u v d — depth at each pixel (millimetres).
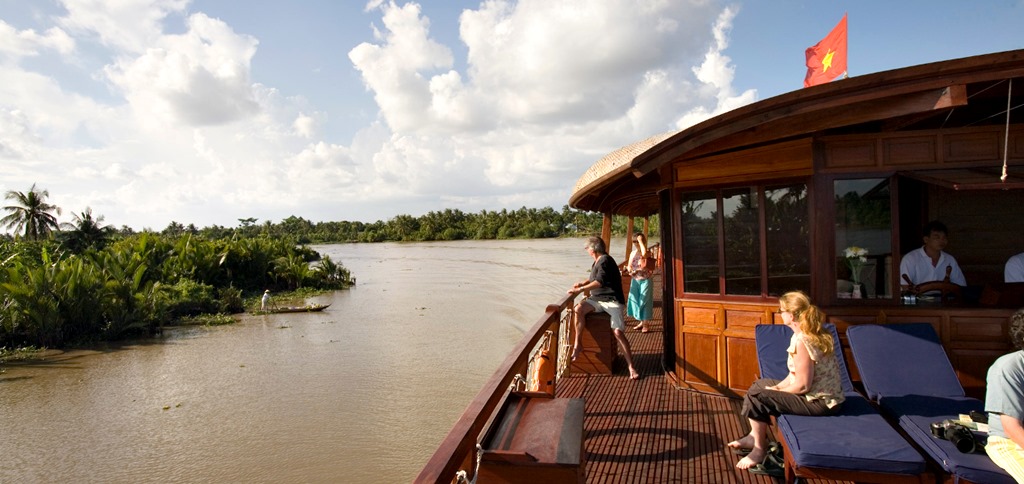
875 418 3488
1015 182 3885
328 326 27453
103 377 19250
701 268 5574
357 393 16547
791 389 3604
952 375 3986
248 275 43062
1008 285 4504
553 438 2504
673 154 4762
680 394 5602
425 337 24141
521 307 32094
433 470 1843
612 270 6402
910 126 5145
